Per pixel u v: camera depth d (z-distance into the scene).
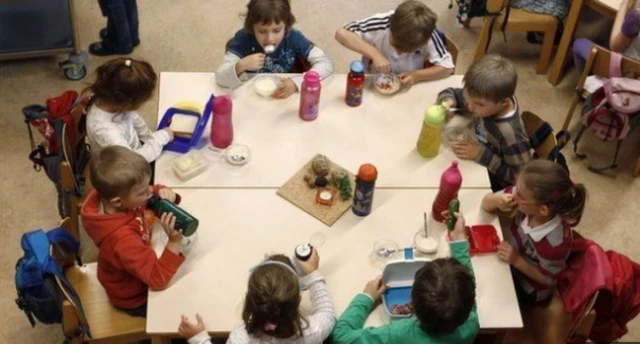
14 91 3.87
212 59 4.18
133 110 2.62
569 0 4.05
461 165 2.63
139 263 2.16
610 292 2.27
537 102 4.04
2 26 3.76
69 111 2.68
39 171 3.47
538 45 4.41
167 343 2.19
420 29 2.81
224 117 2.51
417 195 2.50
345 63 4.20
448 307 1.93
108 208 2.25
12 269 3.09
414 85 2.95
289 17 2.95
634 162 3.75
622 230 3.44
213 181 2.49
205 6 4.52
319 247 2.31
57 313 2.23
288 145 2.64
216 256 2.27
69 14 3.78
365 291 2.17
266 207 2.42
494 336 2.36
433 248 2.31
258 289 1.91
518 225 2.43
